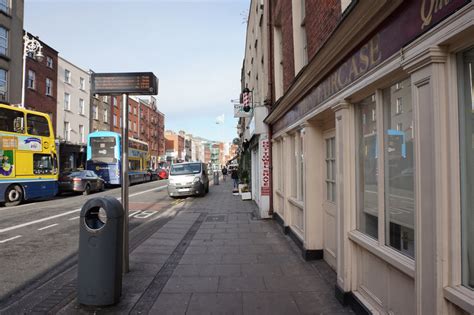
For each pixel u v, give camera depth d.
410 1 2.67
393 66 2.90
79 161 30.25
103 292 4.04
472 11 2.00
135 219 11.33
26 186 15.37
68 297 4.41
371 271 3.66
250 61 19.03
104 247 4.05
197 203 15.95
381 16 3.05
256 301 4.26
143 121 59.03
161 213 12.67
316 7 5.40
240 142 29.55
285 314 3.89
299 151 7.28
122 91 5.44
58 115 30.92
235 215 11.85
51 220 10.77
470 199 2.30
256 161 14.38
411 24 2.66
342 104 4.15
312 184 6.00
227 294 4.48
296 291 4.58
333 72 4.49
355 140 4.12
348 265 4.05
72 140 33.25
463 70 2.34
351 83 3.83
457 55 2.36
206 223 10.25
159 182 36.91
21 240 7.98
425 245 2.49
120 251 4.21
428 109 2.46
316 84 5.30
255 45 15.77
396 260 3.00
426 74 2.47
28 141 15.60
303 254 6.18
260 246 7.18
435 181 2.36
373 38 3.30
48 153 16.83
